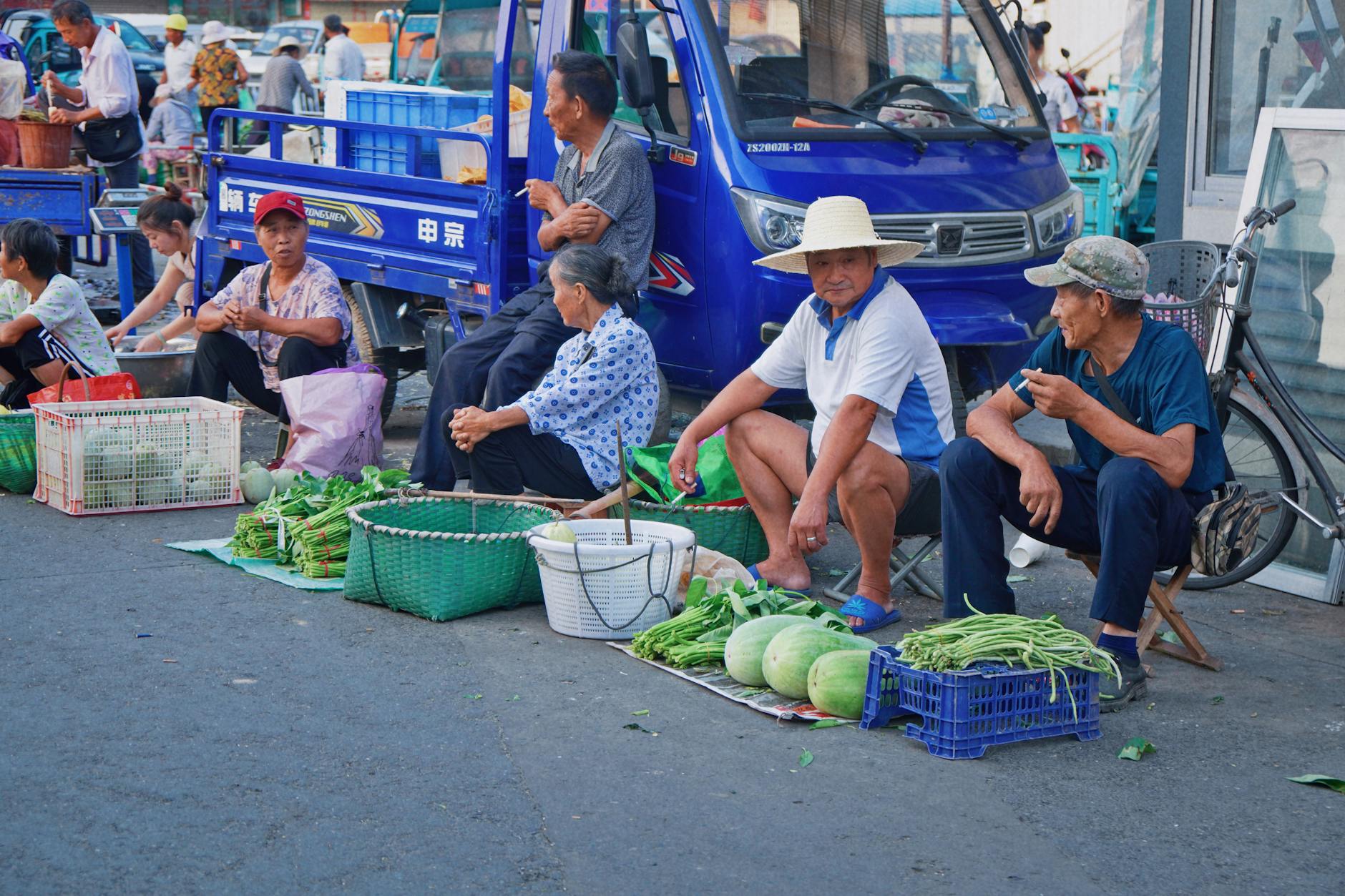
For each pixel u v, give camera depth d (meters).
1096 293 4.46
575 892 3.24
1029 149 7.28
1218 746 4.18
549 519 5.54
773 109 6.82
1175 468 4.40
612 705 4.41
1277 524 5.67
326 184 8.45
